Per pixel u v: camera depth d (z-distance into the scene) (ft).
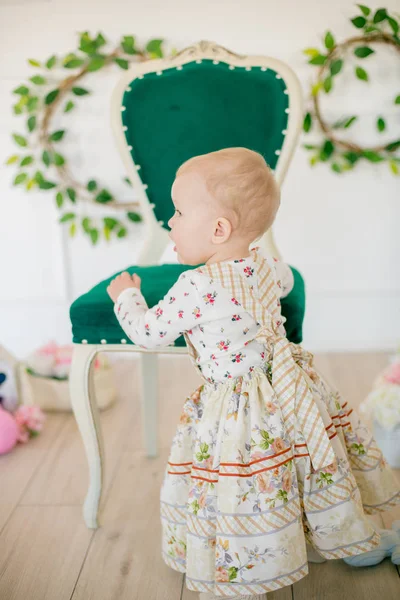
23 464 5.96
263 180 3.80
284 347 3.92
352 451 4.29
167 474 4.21
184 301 3.86
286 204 7.84
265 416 3.81
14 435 6.18
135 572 4.53
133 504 5.30
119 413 6.88
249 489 3.77
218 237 3.81
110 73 7.45
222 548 3.76
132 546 4.80
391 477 4.41
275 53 7.30
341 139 7.58
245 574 3.76
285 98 5.19
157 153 5.35
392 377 6.15
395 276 8.09
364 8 7.06
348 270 8.09
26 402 6.70
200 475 3.92
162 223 5.53
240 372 3.92
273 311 3.99
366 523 3.99
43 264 8.16
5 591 4.34
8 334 8.43
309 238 7.97
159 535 4.92
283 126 5.24
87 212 7.95
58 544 4.83
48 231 8.01
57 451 6.19
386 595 4.22
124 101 5.28
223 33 7.27
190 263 4.06
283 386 3.85
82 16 7.25
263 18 7.20
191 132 5.30
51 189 7.82
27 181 7.80
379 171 7.66
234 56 5.23
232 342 3.88
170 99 5.25
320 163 7.66
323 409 3.98
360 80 7.37
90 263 8.17
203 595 4.23
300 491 3.96
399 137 7.55
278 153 5.30
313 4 7.13
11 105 7.57
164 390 7.36
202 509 3.89
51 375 7.00
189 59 5.24
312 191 7.77
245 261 3.93
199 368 4.18
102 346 4.51
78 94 7.50
